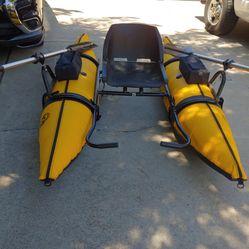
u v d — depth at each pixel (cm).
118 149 304
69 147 242
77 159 288
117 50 377
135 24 369
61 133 247
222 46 566
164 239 226
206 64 488
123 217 240
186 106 298
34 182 264
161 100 387
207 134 262
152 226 234
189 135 277
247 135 337
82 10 704
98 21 641
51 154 230
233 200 259
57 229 228
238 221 242
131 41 374
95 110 295
